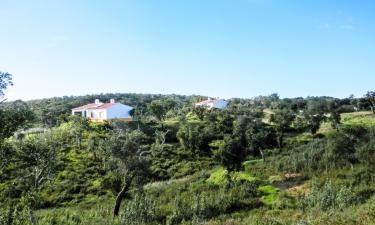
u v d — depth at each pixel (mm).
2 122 21688
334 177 48188
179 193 47000
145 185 53906
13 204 42719
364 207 26031
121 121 86750
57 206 47031
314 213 30453
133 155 42250
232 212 38156
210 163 65688
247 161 63812
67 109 124312
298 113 104812
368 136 65125
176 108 124000
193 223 33250
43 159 35438
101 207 42438
